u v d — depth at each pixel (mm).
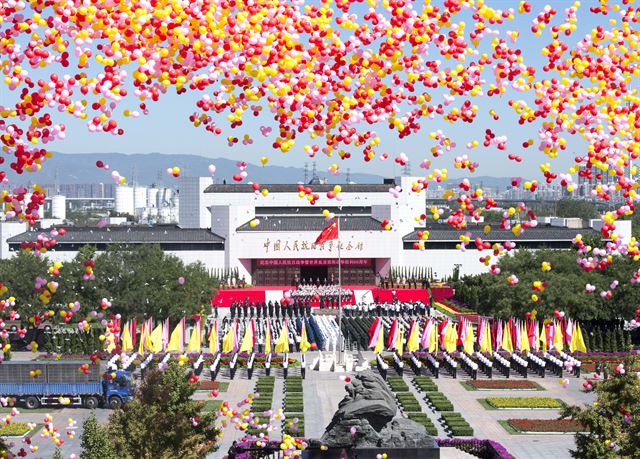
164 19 27172
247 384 126188
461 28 29750
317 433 97250
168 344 137750
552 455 90875
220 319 191625
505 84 30219
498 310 155875
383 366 132500
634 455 61656
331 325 177750
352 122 30062
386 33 29281
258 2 28812
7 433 94875
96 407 108938
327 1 29000
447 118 30469
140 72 27234
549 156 30828
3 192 29781
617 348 147625
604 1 31078
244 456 84688
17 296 147375
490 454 90438
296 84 29062
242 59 28188
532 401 113812
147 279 155875
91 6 26578
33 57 27094
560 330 134875
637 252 33625
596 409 65875
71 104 27391
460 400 117188
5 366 108188
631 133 30875
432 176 31344
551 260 160500
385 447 86062
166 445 67250
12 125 27953
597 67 30547
